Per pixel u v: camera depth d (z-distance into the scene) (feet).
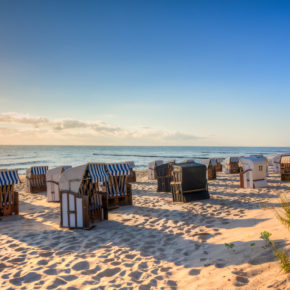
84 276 14.69
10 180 32.14
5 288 13.58
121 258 17.22
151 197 42.98
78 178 25.59
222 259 15.14
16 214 33.06
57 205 39.34
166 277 13.89
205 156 281.33
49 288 13.30
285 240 15.44
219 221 25.08
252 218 24.09
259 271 12.62
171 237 21.29
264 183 45.91
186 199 36.04
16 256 18.48
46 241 21.94
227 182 56.70
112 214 31.58
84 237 22.68
